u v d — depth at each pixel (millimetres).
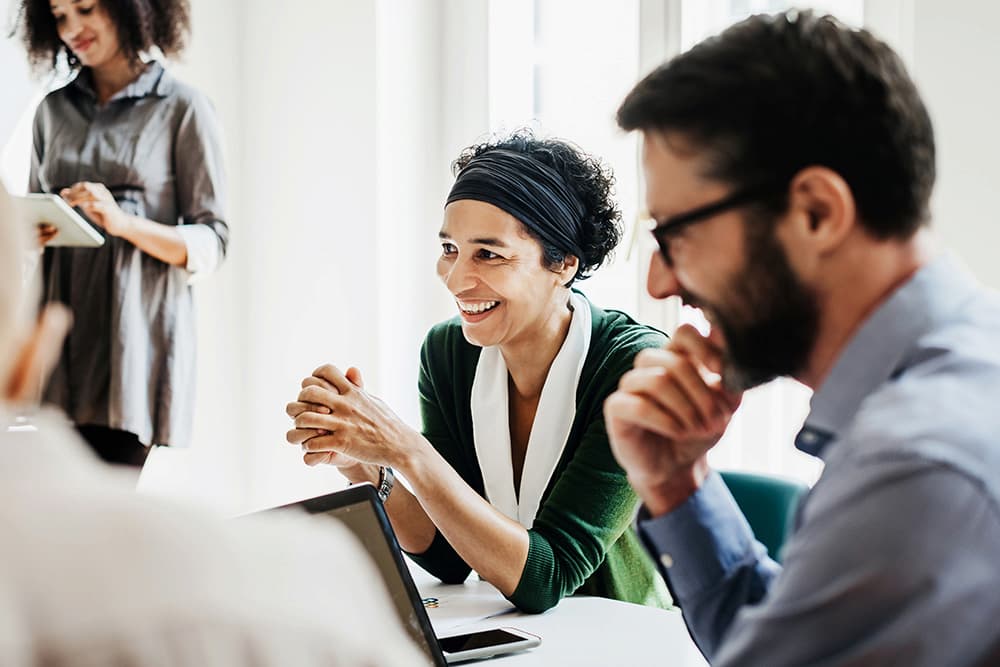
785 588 669
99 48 2553
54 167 2584
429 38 3006
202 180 2646
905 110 745
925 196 758
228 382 3242
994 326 745
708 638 949
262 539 428
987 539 621
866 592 626
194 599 387
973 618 623
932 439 640
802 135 735
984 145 1837
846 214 736
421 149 3014
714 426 936
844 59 743
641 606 1390
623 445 959
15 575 378
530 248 1585
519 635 1208
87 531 394
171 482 3068
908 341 753
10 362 442
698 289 799
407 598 1055
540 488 1618
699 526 946
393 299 2967
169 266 2598
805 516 743
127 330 2525
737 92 744
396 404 2982
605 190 1663
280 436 3201
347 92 2963
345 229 2994
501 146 1646
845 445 690
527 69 2947
